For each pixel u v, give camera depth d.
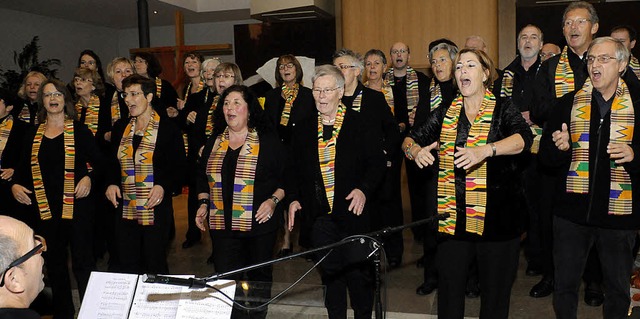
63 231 4.48
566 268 3.40
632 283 3.86
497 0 8.32
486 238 3.14
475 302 4.58
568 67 4.21
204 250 6.47
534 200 4.97
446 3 8.45
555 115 3.51
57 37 12.53
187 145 6.14
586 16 4.11
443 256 3.24
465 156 2.90
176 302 2.39
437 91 4.65
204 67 5.72
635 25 9.80
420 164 3.15
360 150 3.60
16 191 4.52
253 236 3.85
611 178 3.30
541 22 9.77
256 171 3.85
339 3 9.38
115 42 14.31
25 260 1.85
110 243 5.28
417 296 4.73
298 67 5.55
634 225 3.30
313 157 3.62
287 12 9.73
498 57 8.45
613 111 3.30
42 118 4.58
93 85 5.92
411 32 8.60
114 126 4.57
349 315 4.44
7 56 11.30
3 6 11.00
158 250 4.38
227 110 3.83
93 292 2.46
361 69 4.66
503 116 3.15
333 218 3.60
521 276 5.12
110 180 4.48
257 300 2.44
